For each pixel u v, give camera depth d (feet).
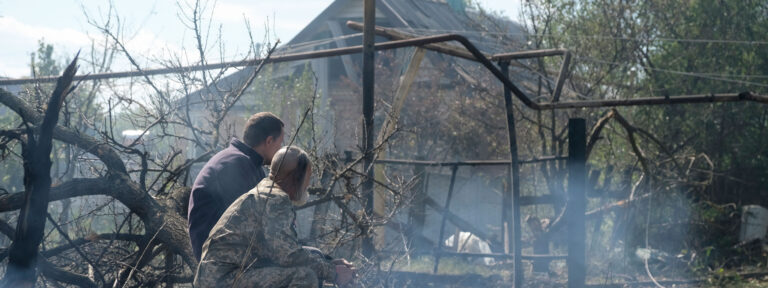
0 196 14.57
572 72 38.86
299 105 47.09
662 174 34.76
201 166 26.09
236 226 11.05
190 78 18.61
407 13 59.11
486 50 54.13
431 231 40.06
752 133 40.27
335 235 18.12
